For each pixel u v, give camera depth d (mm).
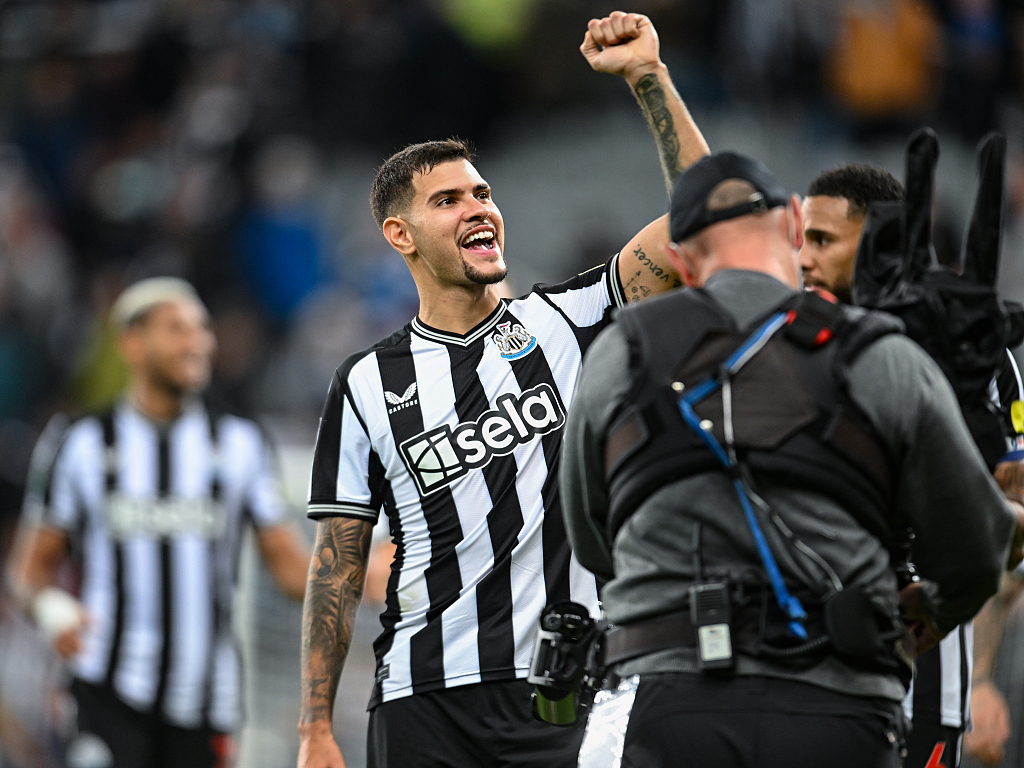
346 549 13156
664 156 12922
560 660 11094
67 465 22422
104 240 44906
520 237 43281
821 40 42156
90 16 50562
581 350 13148
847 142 42188
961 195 40406
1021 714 19109
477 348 13156
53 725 26844
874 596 9250
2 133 49906
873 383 9375
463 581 12742
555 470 12805
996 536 9680
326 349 38781
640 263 13070
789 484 9266
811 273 13523
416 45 43469
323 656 12945
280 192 42594
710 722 9117
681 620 9328
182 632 22016
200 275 41250
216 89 45250
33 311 43125
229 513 22516
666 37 43375
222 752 22188
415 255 13398
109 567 22125
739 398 9422
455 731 12641
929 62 41781
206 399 23031
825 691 9117
